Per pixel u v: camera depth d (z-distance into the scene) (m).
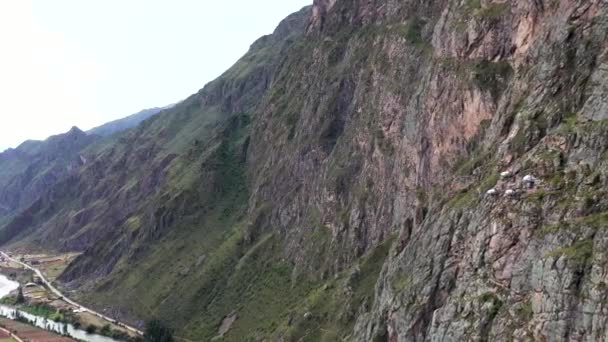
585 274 67.62
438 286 91.56
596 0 91.50
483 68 120.56
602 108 81.00
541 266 72.75
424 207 113.81
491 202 86.62
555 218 76.38
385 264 114.94
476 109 118.06
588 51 88.94
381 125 158.62
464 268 86.94
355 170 165.62
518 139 91.56
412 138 138.12
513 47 116.75
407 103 149.00
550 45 95.88
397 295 99.62
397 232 136.12
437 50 137.25
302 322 136.12
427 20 162.88
